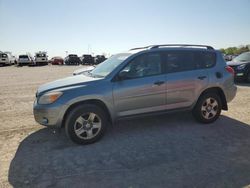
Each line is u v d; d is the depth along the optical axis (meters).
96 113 4.91
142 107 5.28
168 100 5.50
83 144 4.89
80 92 4.76
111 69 5.22
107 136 5.34
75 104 4.85
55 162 4.19
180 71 5.61
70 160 4.26
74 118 4.77
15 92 11.23
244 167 3.95
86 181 3.60
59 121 4.74
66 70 27.27
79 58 46.28
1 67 35.62
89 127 4.90
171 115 6.73
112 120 5.10
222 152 4.50
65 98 4.70
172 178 3.64
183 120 6.33
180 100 5.62
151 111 5.38
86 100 4.85
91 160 4.25
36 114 4.88
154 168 3.95
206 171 3.83
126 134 5.44
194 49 5.85
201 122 6.01
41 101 4.84
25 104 8.63
